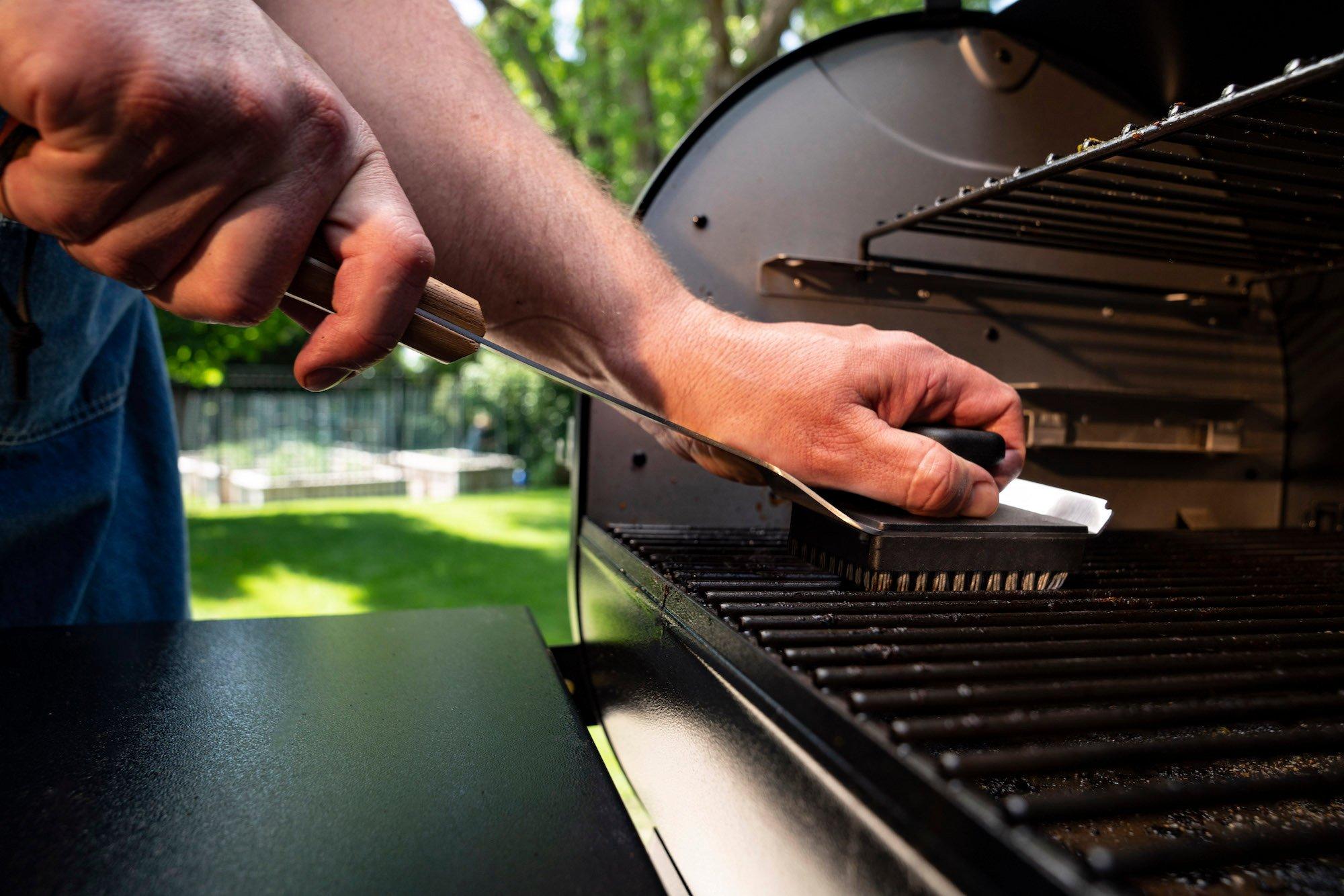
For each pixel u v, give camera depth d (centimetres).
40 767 43
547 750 47
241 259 38
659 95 716
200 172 36
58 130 32
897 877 26
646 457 90
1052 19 93
